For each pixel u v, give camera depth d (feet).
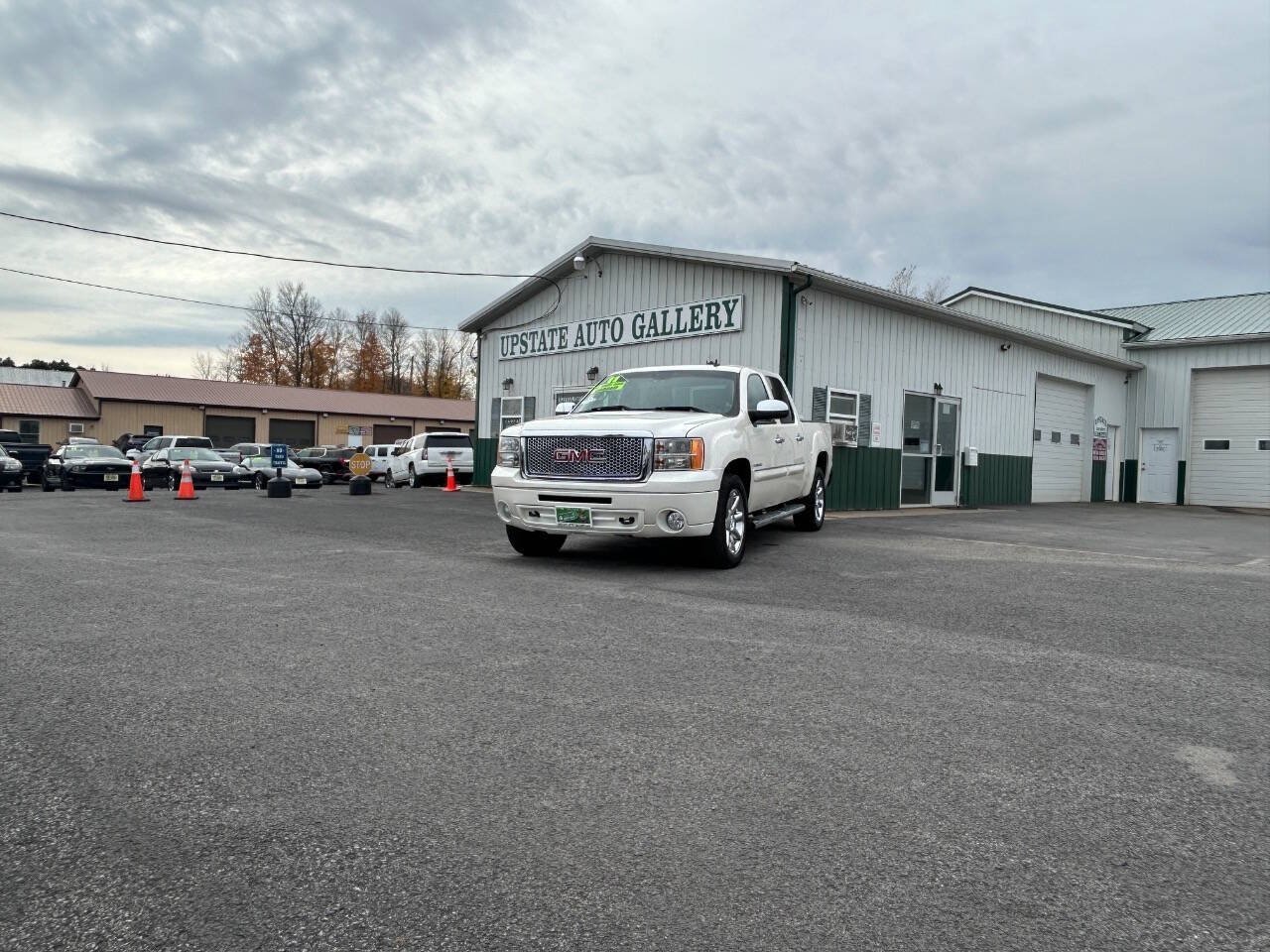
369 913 7.35
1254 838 8.89
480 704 12.73
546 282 68.90
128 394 148.97
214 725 11.74
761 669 14.74
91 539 32.04
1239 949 6.98
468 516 44.80
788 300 49.98
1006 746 11.35
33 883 7.77
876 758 10.87
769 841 8.68
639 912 7.40
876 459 56.44
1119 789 10.03
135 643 16.06
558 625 17.92
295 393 172.04
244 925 7.17
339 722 11.91
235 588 21.80
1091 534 42.06
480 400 78.48
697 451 24.85
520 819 9.09
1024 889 7.86
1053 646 16.79
